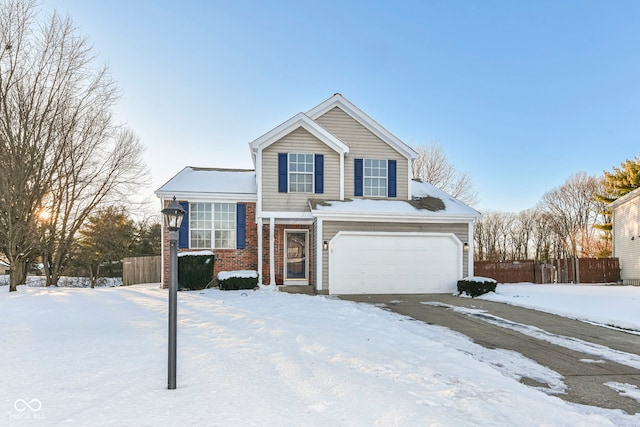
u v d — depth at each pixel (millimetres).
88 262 23594
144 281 19359
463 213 14273
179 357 5203
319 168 14781
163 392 3889
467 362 5434
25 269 17125
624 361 5910
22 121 13930
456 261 14375
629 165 27438
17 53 14312
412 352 5863
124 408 3451
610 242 30484
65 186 16828
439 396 4066
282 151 14617
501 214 45844
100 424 3111
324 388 4152
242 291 12961
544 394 4383
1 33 13984
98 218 23625
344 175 15102
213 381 4270
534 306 10922
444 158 32812
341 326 7648
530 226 45062
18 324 7426
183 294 12289
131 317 8273
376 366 5027
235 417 3311
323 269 13547
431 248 14250
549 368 5504
